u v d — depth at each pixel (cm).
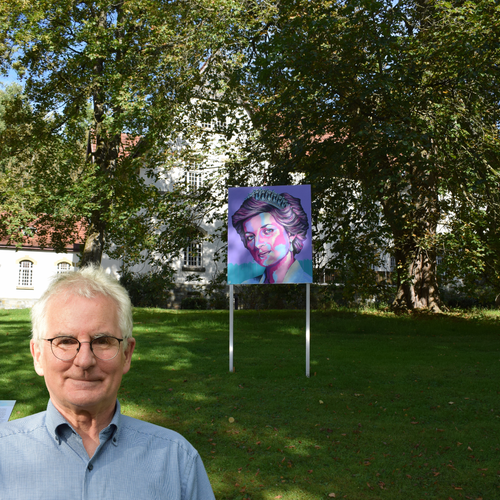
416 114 1419
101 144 2208
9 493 126
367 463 507
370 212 1564
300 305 2978
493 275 1620
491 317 2073
